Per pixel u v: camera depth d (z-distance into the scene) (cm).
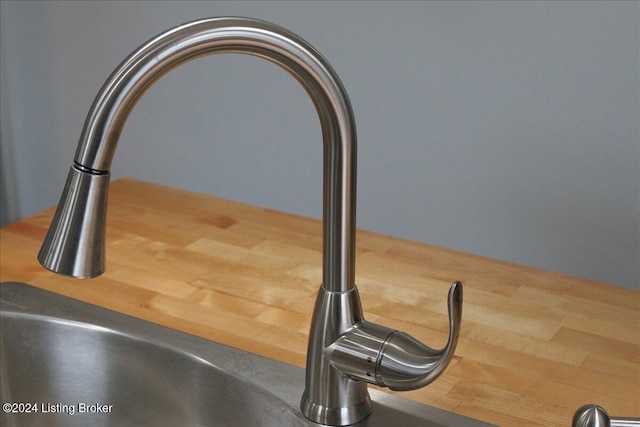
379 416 78
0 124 228
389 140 180
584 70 156
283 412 78
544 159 165
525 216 170
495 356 90
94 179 58
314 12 179
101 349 93
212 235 120
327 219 71
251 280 107
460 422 77
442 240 181
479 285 107
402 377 69
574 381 85
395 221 185
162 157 210
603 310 101
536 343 93
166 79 202
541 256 171
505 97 165
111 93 58
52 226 59
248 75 192
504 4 159
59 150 224
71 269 58
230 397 85
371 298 102
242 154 199
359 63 178
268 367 86
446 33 167
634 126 154
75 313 95
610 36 151
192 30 59
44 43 214
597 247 164
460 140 172
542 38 158
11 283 103
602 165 159
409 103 175
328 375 75
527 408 81
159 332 92
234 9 188
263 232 122
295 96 188
